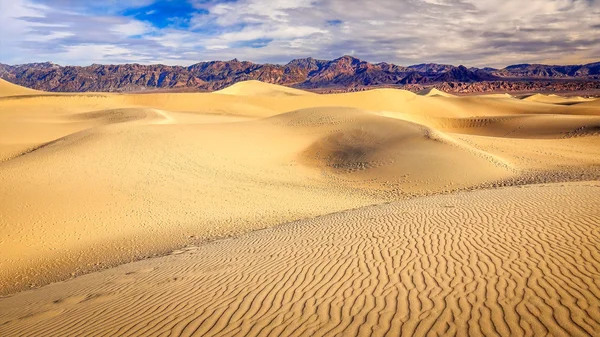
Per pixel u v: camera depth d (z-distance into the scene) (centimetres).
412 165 2758
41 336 627
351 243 976
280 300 647
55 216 1822
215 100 9519
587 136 4316
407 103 9644
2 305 908
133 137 3281
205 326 577
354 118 4262
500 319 510
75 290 916
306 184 2650
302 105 9444
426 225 1069
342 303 608
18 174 2380
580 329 471
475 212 1170
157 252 1400
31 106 8481
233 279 795
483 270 686
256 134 3869
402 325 519
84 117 6319
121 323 628
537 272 652
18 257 1445
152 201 2094
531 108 9256
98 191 2170
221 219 1852
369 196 2311
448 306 560
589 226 899
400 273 715
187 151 3080
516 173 2600
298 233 1214
